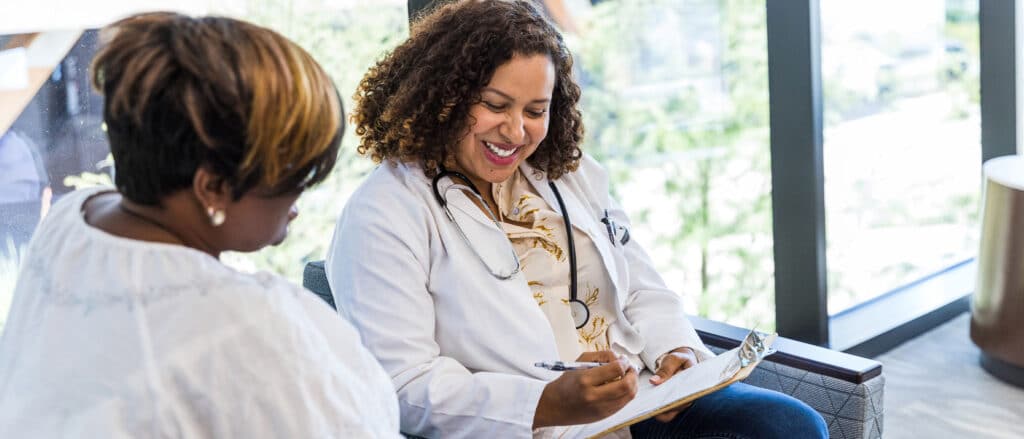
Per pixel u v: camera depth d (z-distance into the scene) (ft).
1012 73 11.62
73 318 2.59
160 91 2.49
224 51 2.53
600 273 5.47
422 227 4.94
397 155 5.08
